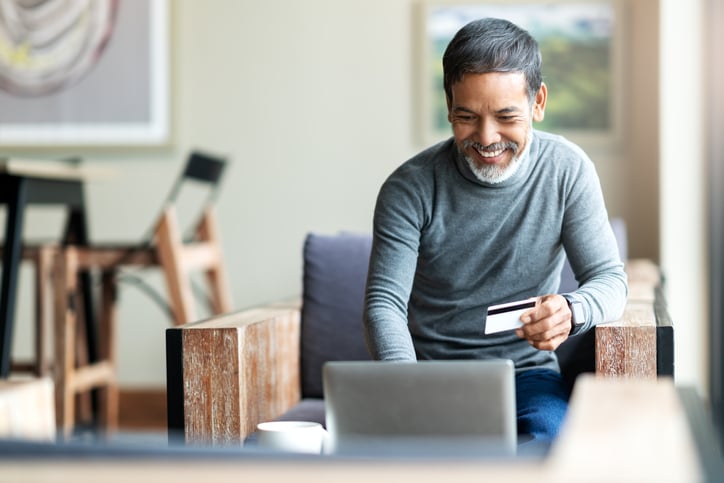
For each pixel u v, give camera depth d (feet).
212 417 7.09
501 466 2.33
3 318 13.41
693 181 16.37
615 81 17.57
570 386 8.43
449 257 7.80
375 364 4.66
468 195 7.64
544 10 17.67
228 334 7.07
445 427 4.58
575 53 17.65
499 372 4.52
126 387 18.63
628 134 17.61
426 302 8.00
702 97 16.28
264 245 18.39
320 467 2.40
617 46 17.53
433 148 7.97
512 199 7.63
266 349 7.93
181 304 14.49
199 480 2.36
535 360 8.03
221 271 16.03
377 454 2.53
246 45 18.31
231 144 18.39
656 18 17.20
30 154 18.72
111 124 18.57
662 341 6.81
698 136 16.34
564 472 2.24
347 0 18.11
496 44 7.02
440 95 18.02
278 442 6.06
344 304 9.50
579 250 7.59
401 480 2.30
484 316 7.86
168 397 7.14
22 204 13.62
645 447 2.40
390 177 7.94
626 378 6.84
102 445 2.75
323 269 9.61
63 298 14.39
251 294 18.44
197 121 18.45
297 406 8.79
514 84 7.04
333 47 18.20
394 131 18.11
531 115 7.34
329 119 18.22
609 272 7.49
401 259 7.63
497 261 7.75
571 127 17.72
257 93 18.34
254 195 18.38
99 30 18.51
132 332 18.62
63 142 18.65
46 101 18.66
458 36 7.18
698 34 16.25
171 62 18.37
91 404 15.80
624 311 7.73
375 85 18.11
